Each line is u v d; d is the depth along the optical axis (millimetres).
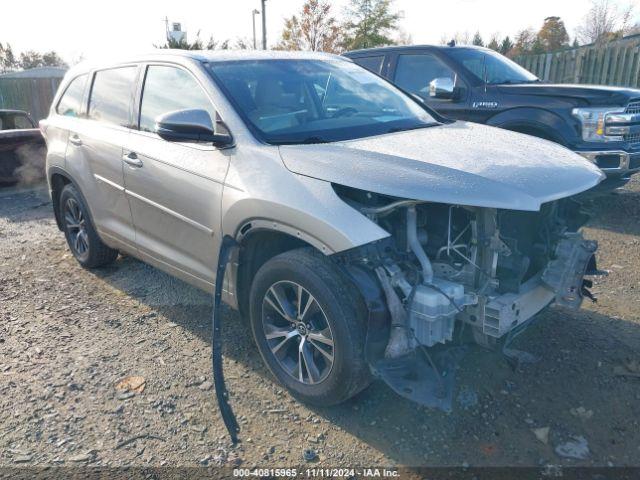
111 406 3379
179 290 5039
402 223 3064
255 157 3373
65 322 4461
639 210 7258
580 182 3131
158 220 4121
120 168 4387
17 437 3123
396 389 2846
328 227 2926
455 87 7332
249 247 3502
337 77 4387
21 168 9375
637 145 6578
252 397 3453
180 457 2969
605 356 3789
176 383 3604
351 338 2967
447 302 2904
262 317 3457
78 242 5523
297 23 22531
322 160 3141
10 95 18344
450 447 3008
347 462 2920
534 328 4152
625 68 12516
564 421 3191
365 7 22906
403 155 3152
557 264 3314
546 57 13789
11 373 3725
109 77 4832
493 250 2988
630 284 4945
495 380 3543
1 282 5309
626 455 2943
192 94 3904
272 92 3891
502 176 2939
